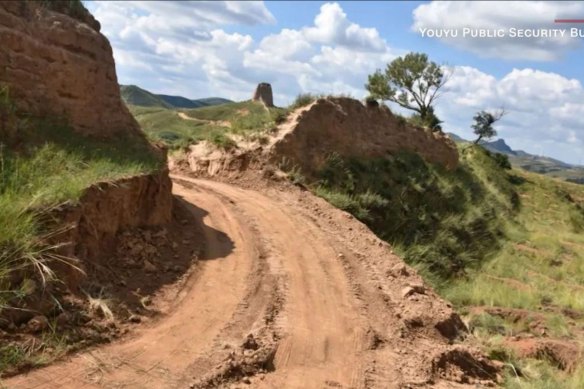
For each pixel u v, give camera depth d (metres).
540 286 16.34
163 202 10.12
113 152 9.77
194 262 9.20
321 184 18.27
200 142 20.09
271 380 6.35
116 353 5.95
